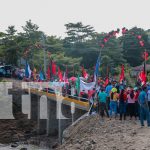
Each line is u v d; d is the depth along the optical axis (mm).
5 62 70062
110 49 66812
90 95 29641
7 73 60656
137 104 24422
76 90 32938
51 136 36031
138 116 25078
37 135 38031
